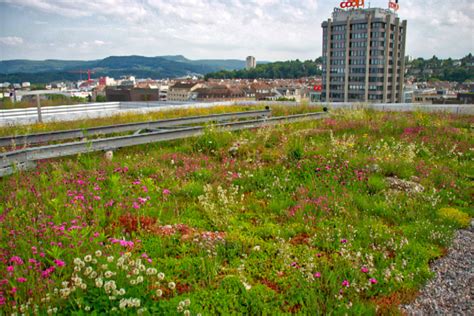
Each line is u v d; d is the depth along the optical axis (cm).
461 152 1247
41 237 550
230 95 18800
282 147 1223
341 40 12656
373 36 12112
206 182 905
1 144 1179
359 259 579
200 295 468
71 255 508
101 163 997
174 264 537
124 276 451
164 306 416
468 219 753
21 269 464
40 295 425
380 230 672
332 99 13250
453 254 612
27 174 880
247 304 458
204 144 1257
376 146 1233
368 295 495
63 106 2953
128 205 713
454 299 488
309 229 677
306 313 453
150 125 1517
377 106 2392
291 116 1830
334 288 485
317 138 1438
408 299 490
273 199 809
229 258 567
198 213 730
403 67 12838
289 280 517
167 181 906
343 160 1062
